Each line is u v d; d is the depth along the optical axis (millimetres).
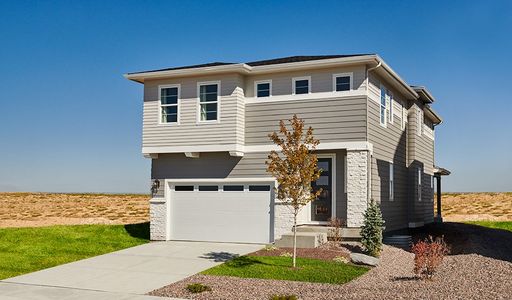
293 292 11570
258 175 19984
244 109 20391
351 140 18750
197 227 20969
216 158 20672
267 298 11102
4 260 16719
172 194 21484
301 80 19719
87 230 23562
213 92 20438
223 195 20625
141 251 18391
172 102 21141
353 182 18656
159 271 14773
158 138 21078
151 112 21281
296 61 19719
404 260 15945
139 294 11992
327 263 15023
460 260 14906
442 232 23734
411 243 19578
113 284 13172
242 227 20203
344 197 19266
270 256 16359
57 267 15609
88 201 58781
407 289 11398
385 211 20781
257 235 19938
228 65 19719
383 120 21062
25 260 16750
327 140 19078
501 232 24969
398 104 23375
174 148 20734
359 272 13820
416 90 24688
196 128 20453
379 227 16609
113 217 38562
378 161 20062
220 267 14945
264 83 20266
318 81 19422
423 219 26453
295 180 14562
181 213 21266
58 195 70062
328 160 19672
